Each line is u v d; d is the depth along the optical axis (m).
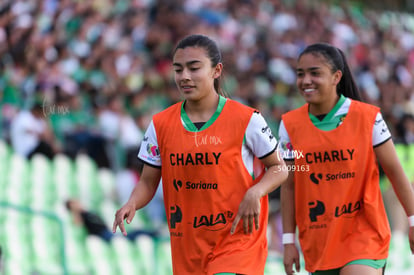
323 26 53.66
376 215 15.22
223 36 43.72
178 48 13.66
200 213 13.75
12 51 33.53
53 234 27.39
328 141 15.45
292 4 53.00
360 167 15.34
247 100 41.16
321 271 15.59
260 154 13.72
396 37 59.59
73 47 36.12
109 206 31.11
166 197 14.27
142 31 40.38
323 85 15.41
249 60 44.38
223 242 13.65
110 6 40.44
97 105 33.31
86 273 26.55
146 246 28.50
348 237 15.37
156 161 14.30
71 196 30.06
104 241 28.22
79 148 31.66
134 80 37.53
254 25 47.28
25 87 31.69
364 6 61.53
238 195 13.69
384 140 15.38
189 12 43.53
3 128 30.66
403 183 15.46
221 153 13.61
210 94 13.86
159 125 14.13
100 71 35.94
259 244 13.80
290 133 15.84
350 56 53.47
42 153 30.23
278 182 13.55
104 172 31.89
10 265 24.77
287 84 45.66
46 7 36.94
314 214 15.58
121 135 32.88
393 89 52.97
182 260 14.00
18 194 28.34
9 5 35.75
